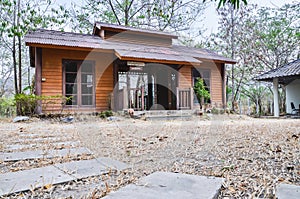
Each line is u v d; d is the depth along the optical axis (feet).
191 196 4.28
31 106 26.37
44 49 27.48
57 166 6.72
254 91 56.49
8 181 5.32
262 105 56.75
